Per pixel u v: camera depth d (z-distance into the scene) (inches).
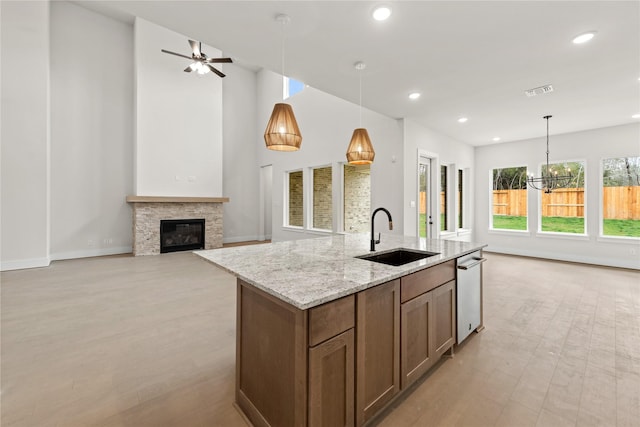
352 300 57.7
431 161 232.8
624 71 129.0
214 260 79.3
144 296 147.2
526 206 259.9
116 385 76.7
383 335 65.2
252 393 64.3
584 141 228.1
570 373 82.9
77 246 245.1
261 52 114.6
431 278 81.5
